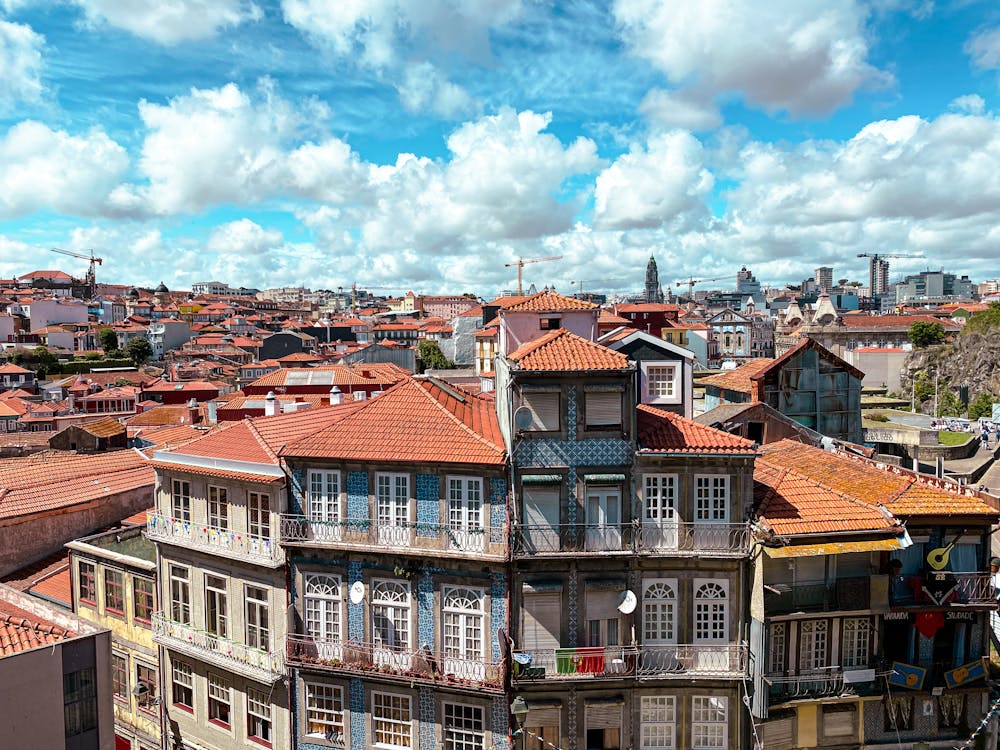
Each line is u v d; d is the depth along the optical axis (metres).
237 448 31.36
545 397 27.20
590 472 27.30
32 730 21.52
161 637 32.66
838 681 27.19
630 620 27.34
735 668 26.94
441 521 27.83
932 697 27.97
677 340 105.38
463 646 27.84
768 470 30.69
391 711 28.67
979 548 28.19
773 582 27.25
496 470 27.11
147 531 33.34
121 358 146.25
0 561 35.66
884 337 157.25
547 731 27.31
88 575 36.25
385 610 28.62
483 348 88.81
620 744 27.45
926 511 27.70
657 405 34.59
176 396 97.88
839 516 27.30
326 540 28.75
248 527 30.38
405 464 28.03
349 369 77.38
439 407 30.22
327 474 29.05
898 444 65.06
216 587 31.67
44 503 37.69
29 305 165.50
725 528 27.08
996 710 28.31
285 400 61.94
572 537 27.12
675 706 27.45
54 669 22.02
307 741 29.36
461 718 27.91
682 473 27.33
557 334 29.12
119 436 52.34
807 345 44.72
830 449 37.97
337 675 28.78
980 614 28.06
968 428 77.31
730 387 47.72
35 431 84.81
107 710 23.34
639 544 27.16
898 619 27.80
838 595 27.16
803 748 27.67
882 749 27.88
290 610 29.34
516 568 27.14
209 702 32.41
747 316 191.88
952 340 133.62
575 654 26.91
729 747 27.30
